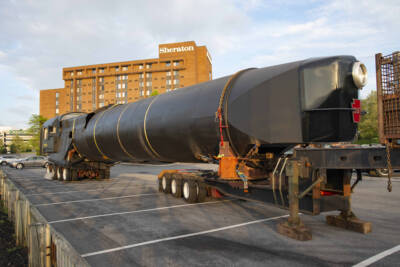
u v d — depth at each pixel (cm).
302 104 557
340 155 509
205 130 747
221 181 758
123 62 9494
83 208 867
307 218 730
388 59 452
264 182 711
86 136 1368
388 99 447
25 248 537
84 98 9800
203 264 434
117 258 460
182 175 1002
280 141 588
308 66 566
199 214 771
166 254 476
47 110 11181
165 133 879
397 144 446
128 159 1261
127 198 1048
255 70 726
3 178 1073
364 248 499
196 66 9269
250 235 577
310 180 557
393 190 1173
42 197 1086
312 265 427
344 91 555
